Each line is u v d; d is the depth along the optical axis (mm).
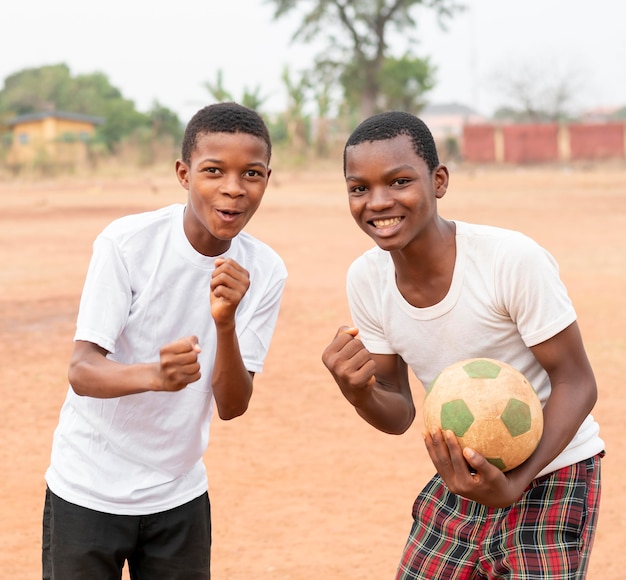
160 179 48281
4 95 103812
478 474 2779
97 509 3252
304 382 8578
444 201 29484
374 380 3078
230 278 2971
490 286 3107
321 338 10375
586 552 3104
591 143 58812
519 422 2809
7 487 5988
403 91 64188
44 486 6016
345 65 62312
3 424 7355
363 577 4703
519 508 3119
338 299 12703
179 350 2768
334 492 5863
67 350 9961
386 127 3006
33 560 4945
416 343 3279
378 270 3328
